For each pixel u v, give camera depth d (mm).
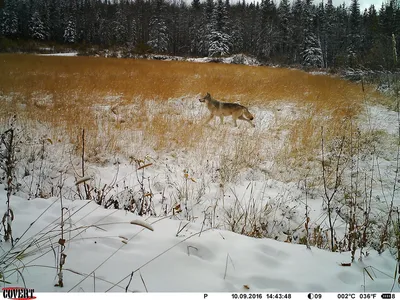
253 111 10609
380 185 5328
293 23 57406
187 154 6426
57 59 24344
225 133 7629
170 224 3129
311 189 5125
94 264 2324
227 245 2775
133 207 3896
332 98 12391
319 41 46656
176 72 18516
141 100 10570
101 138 6566
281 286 2297
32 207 3396
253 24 60156
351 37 46156
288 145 6867
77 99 10680
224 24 54469
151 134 7098
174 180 5117
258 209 4270
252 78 17094
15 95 10688
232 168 5582
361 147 7047
